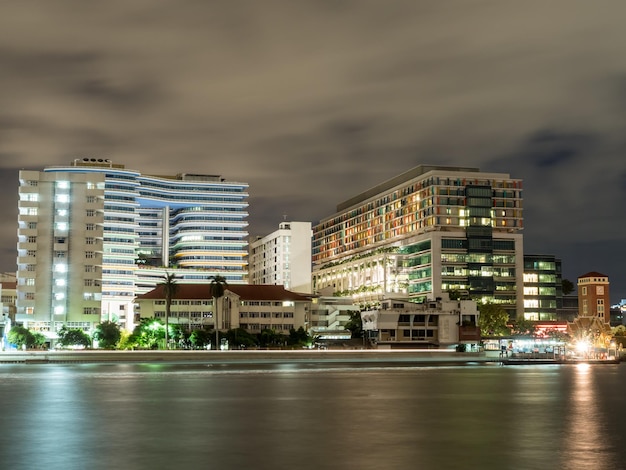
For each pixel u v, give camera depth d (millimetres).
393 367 172875
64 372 142875
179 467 42750
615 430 57594
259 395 90438
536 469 41875
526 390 98875
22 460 44812
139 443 51312
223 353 194875
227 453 47250
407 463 43719
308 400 83812
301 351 199125
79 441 52188
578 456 45844
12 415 68375
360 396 89062
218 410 72875
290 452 47562
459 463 43688
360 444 50750
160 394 91438
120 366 170250
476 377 130375
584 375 137625
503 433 56062
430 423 62312
